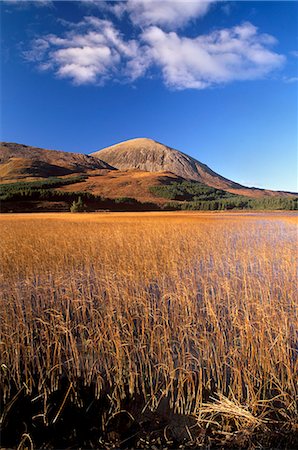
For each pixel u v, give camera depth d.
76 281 8.47
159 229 20.64
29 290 7.25
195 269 10.23
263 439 3.33
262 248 12.45
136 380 4.24
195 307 6.33
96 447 3.31
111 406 3.87
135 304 6.28
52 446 3.34
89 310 6.42
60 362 4.48
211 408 3.67
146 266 9.62
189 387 3.89
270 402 3.86
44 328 5.72
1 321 5.66
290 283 7.60
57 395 4.16
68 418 3.73
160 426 3.56
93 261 11.16
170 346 4.97
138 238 15.31
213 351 4.92
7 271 9.79
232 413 3.53
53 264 10.64
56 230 20.08
